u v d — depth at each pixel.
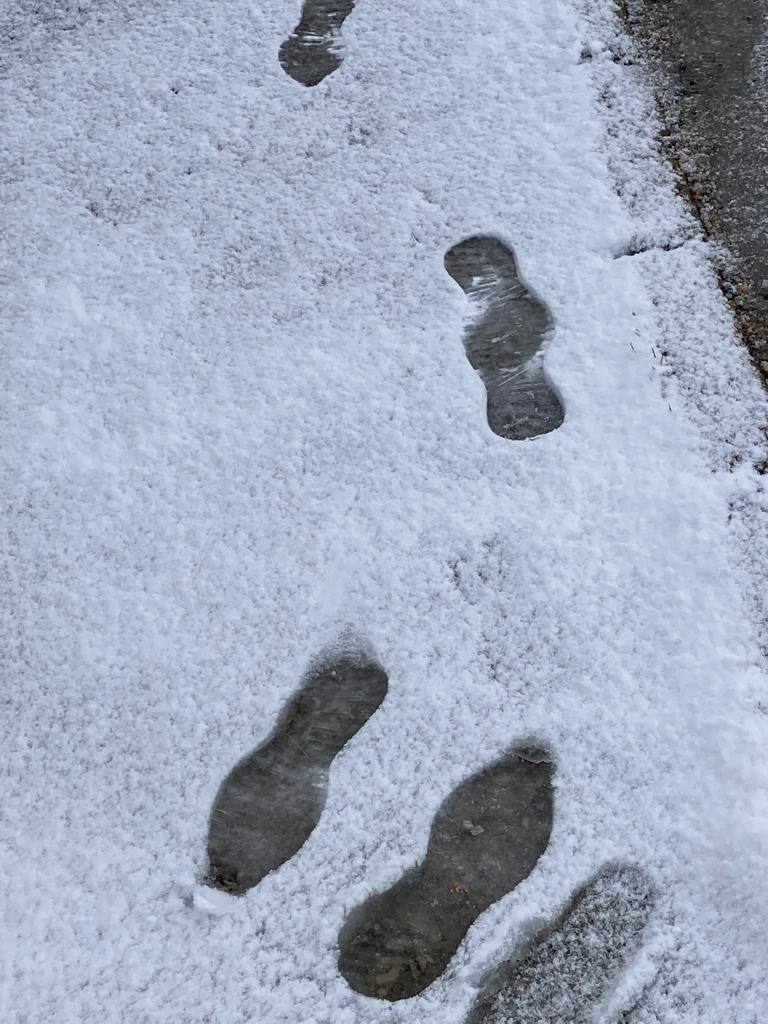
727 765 2.23
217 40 2.67
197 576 2.36
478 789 2.26
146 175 2.58
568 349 2.43
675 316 2.44
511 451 2.39
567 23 2.63
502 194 2.52
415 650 2.30
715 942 2.19
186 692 2.31
